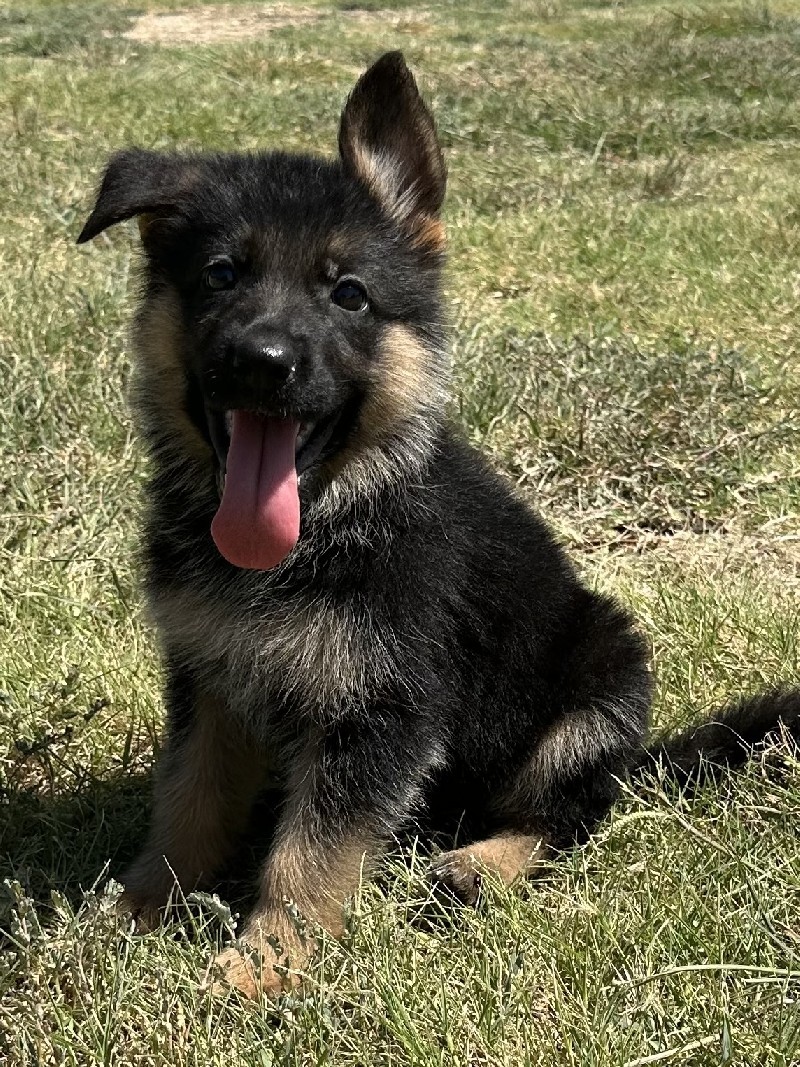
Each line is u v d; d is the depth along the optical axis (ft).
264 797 2.75
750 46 10.62
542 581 2.70
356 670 2.37
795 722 2.69
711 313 5.38
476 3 15.33
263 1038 2.10
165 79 9.48
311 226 2.44
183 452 2.50
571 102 9.00
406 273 2.56
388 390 2.50
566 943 2.23
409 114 2.61
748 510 3.91
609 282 5.79
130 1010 2.10
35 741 2.65
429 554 2.47
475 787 2.68
